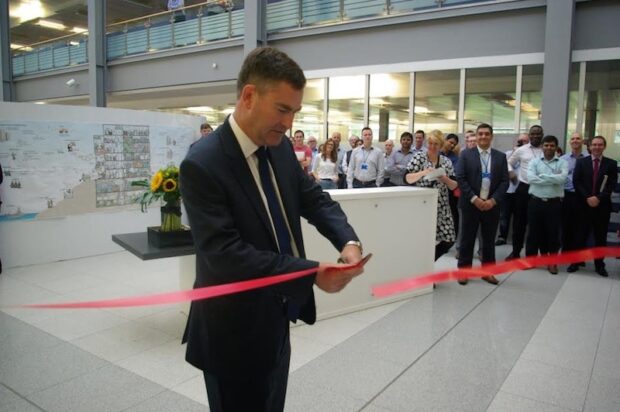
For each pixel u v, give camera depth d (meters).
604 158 5.05
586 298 4.15
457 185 4.63
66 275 4.75
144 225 6.07
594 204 4.93
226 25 10.31
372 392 2.46
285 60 1.06
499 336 3.25
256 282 1.03
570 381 2.61
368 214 3.75
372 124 8.69
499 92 7.37
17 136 5.00
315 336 3.23
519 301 4.05
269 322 1.20
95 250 5.65
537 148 5.64
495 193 4.53
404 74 8.22
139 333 3.25
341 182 7.60
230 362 1.18
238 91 1.14
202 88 11.16
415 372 2.70
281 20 9.53
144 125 5.98
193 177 1.08
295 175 1.33
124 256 5.60
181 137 6.36
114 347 3.01
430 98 8.02
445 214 4.59
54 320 3.47
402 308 3.83
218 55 10.45
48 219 5.27
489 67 7.37
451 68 7.68
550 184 5.02
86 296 4.07
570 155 5.59
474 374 2.68
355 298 3.74
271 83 1.06
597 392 2.49
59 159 5.30
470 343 3.13
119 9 16.25
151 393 2.43
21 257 5.10
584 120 6.73
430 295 4.20
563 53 6.54
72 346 3.02
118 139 5.75
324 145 7.18
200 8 10.78
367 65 8.55
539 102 7.09
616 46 6.37
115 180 5.76
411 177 4.52
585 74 6.64
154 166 6.11
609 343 3.15
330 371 2.70
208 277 1.17
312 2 9.12
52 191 5.28
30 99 15.23
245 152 1.15
